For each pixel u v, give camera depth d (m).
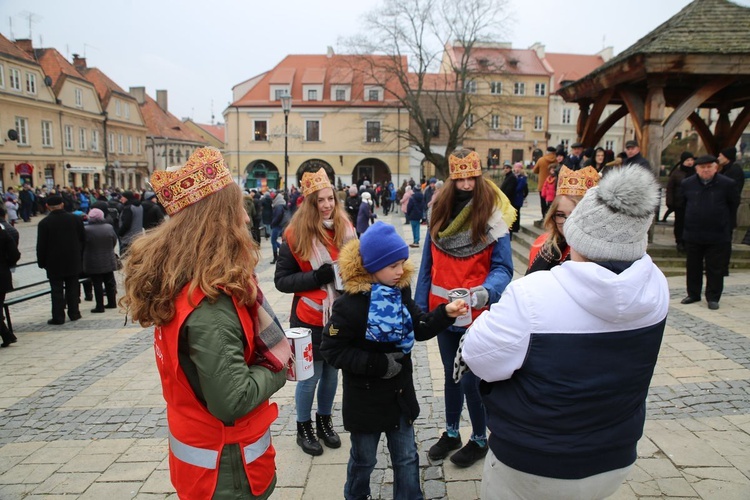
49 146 36.88
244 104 43.81
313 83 44.31
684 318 5.71
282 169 44.25
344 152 44.19
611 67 8.99
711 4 9.08
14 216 21.59
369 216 13.16
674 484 2.80
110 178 44.75
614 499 2.69
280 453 3.35
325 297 3.18
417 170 45.09
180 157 56.34
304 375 2.23
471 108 37.28
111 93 45.69
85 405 4.23
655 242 9.28
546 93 50.22
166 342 1.63
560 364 1.50
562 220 2.63
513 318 1.56
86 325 6.85
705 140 11.98
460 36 35.28
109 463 3.30
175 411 1.70
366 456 2.42
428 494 2.83
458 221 2.91
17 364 5.28
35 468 3.26
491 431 1.72
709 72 7.96
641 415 1.66
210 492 1.67
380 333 2.24
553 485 1.58
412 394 2.42
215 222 1.68
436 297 3.04
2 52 32.31
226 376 1.58
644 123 8.74
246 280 1.66
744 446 3.16
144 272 1.64
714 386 4.00
